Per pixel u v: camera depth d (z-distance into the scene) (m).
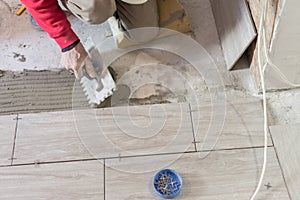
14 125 1.40
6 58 1.57
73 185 1.27
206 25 1.62
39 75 1.52
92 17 1.29
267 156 1.30
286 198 1.22
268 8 1.19
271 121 1.38
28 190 1.27
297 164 1.28
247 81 1.48
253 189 1.24
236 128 1.36
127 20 1.46
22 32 1.63
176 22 1.54
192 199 1.23
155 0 1.49
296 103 1.42
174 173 1.26
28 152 1.34
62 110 1.44
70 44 1.32
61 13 1.24
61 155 1.33
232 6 1.46
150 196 1.24
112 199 1.24
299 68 1.32
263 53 1.31
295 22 1.12
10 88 1.50
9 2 1.70
